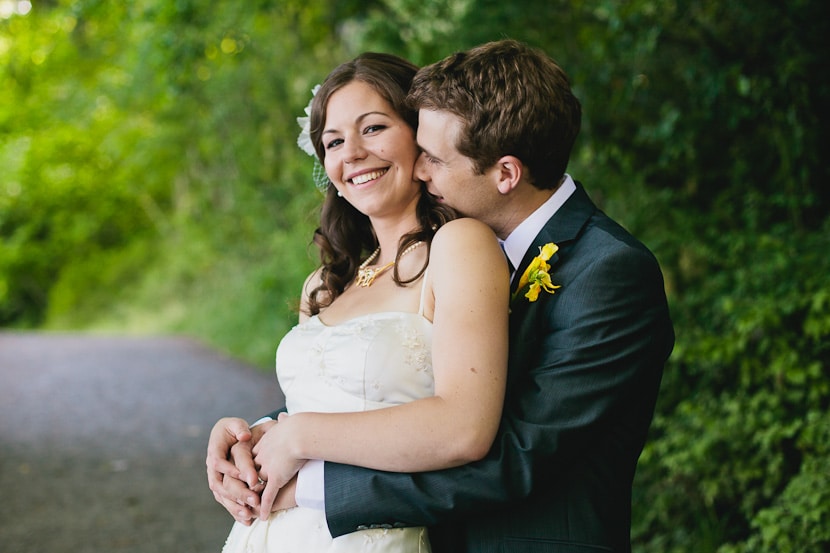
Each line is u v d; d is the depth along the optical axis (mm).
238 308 12797
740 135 5125
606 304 1586
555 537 1570
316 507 1622
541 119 1636
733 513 3863
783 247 4203
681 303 4691
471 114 1642
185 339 14266
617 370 1578
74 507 4617
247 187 13133
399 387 1679
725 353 3857
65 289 20484
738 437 3768
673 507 4027
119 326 17719
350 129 1805
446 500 1509
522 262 1713
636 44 4883
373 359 1682
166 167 17234
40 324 21172
